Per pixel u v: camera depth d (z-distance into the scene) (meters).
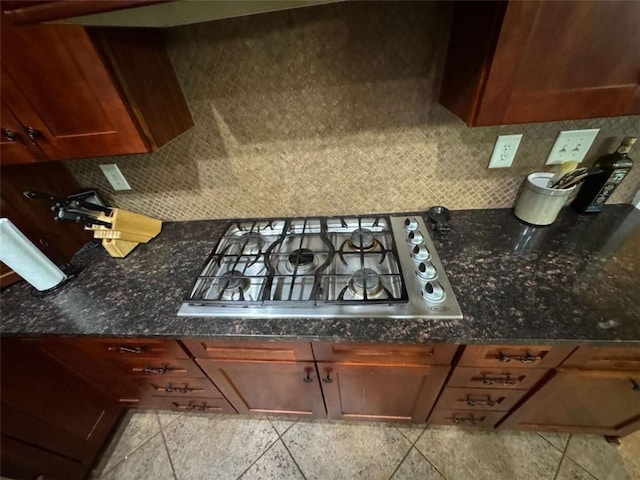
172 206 1.26
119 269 1.10
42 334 0.89
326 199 1.19
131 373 1.16
